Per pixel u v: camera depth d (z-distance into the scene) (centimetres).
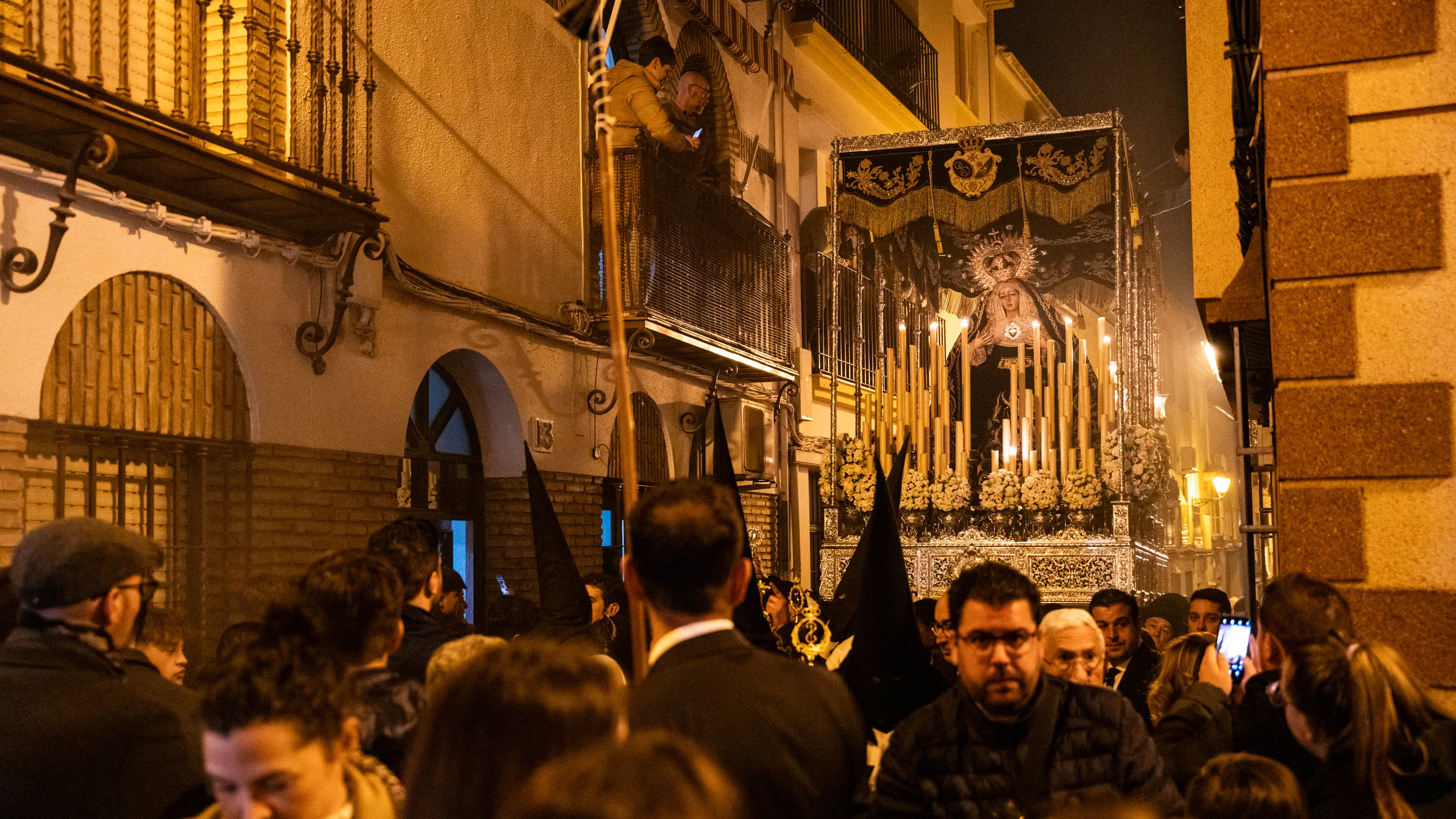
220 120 673
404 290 812
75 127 524
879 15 1750
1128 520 1240
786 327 1347
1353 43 406
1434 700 288
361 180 771
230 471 673
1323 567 402
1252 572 528
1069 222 1307
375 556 319
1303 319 409
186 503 666
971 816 300
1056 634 376
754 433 1314
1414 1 401
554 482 990
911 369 1357
